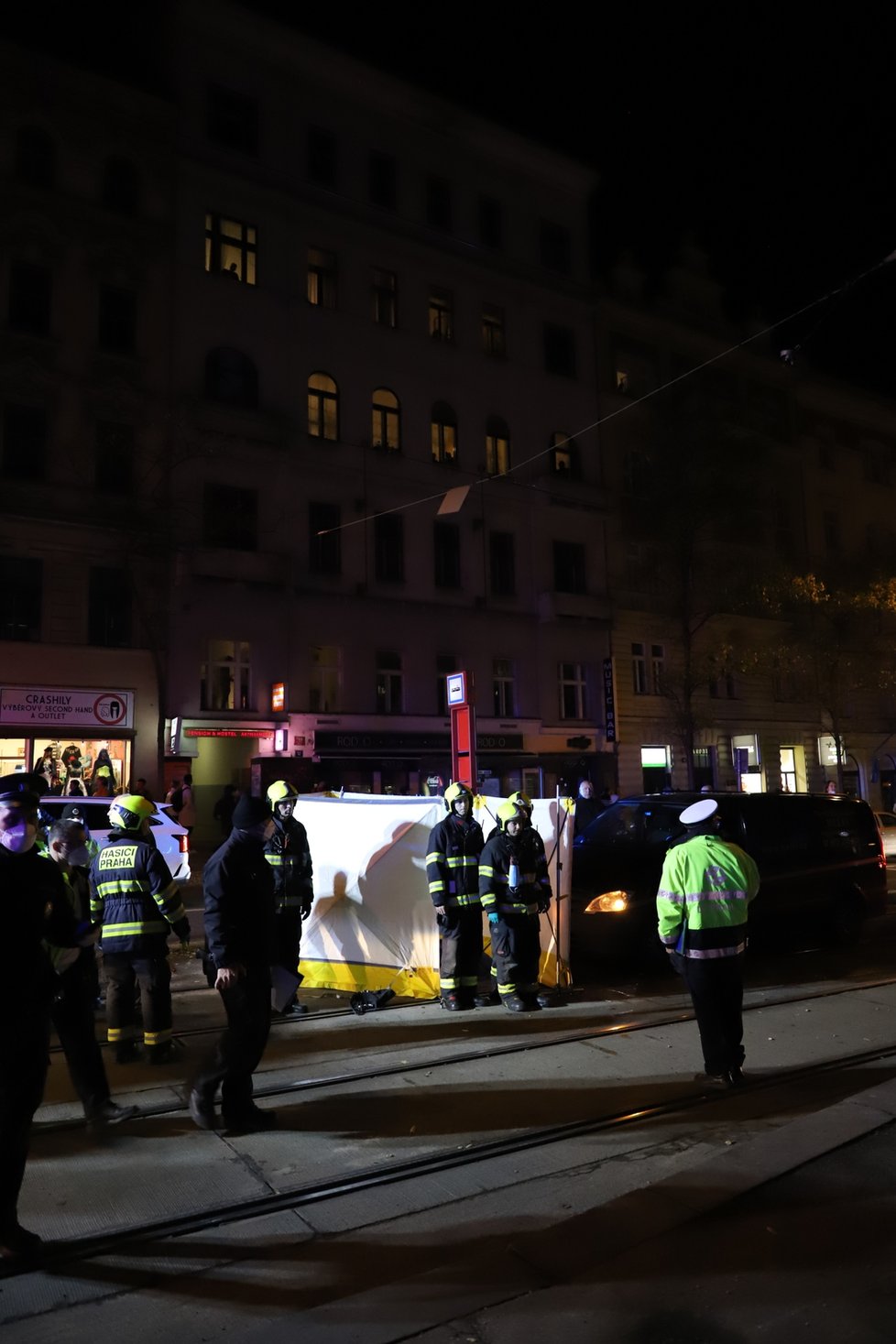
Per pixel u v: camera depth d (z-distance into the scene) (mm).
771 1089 5625
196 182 23609
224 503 23109
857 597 29453
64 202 21562
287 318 24594
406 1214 3990
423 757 24891
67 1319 3236
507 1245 3650
